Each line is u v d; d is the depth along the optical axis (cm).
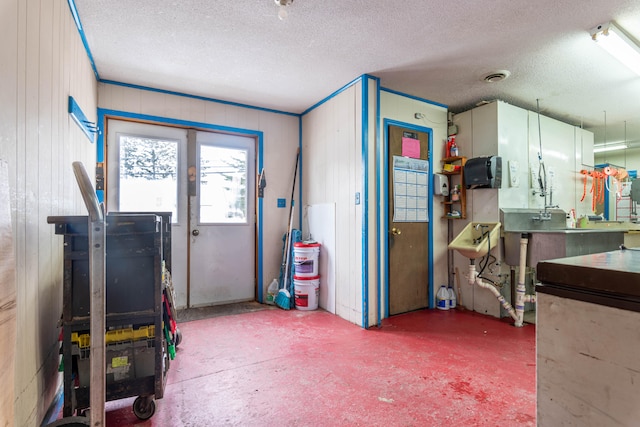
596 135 506
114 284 160
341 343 270
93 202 115
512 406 179
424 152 375
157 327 166
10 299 100
